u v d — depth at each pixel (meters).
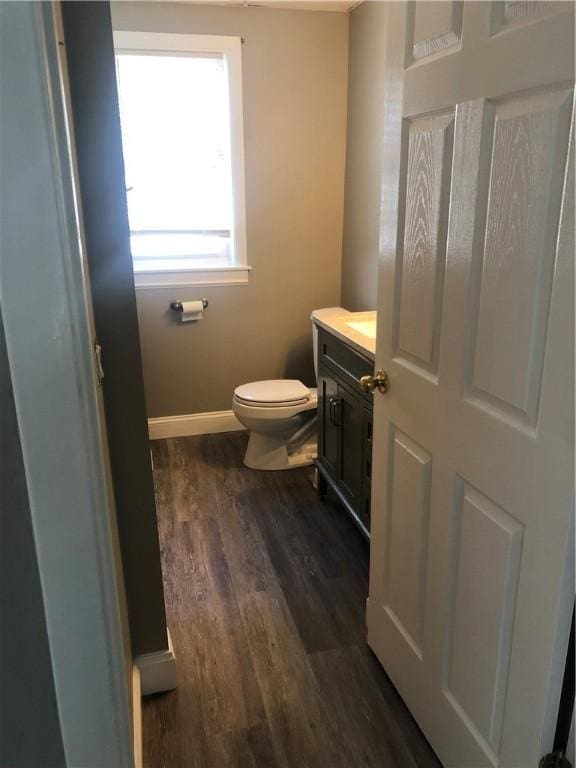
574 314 0.95
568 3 0.92
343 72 3.27
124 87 3.09
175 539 2.58
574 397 0.97
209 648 1.96
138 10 2.96
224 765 1.57
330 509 2.82
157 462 3.30
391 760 1.58
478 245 1.19
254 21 3.09
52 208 0.71
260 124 3.25
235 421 3.70
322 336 2.73
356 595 2.22
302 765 1.57
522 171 1.04
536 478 1.08
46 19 0.68
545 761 1.15
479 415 1.24
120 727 0.94
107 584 0.87
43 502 0.81
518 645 1.18
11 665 0.88
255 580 2.30
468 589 1.35
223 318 3.51
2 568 0.83
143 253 3.36
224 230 3.43
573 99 0.92
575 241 0.93
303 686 1.81
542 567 1.08
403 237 1.49
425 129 1.34
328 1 3.00
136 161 3.21
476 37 1.13
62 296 0.74
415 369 1.50
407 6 1.37
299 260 3.53
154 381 3.51
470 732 1.38
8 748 0.92
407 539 1.62
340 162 3.42
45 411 0.77
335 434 2.63
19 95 0.67
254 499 2.92
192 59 3.11
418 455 1.52
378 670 1.87
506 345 1.13
